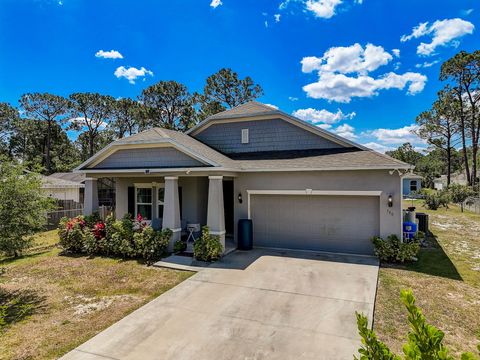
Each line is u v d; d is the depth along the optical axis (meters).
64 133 52.62
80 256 11.00
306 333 5.29
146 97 35.22
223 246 10.27
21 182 7.43
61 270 9.34
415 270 8.82
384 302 6.61
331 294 6.97
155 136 11.57
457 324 5.66
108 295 7.30
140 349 4.90
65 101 46.09
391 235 9.69
